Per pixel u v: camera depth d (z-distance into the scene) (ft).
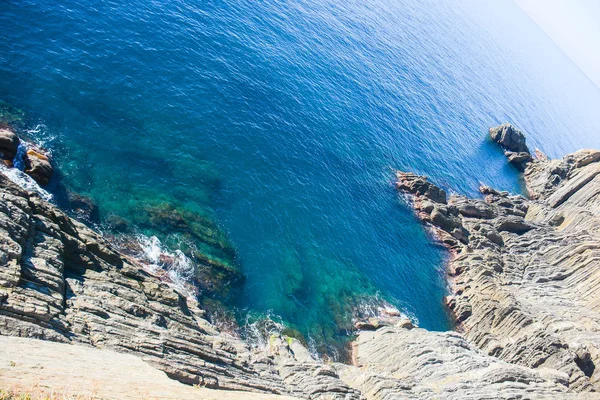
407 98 395.14
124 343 102.73
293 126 271.28
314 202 236.22
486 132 443.32
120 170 183.32
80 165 173.99
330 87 329.93
